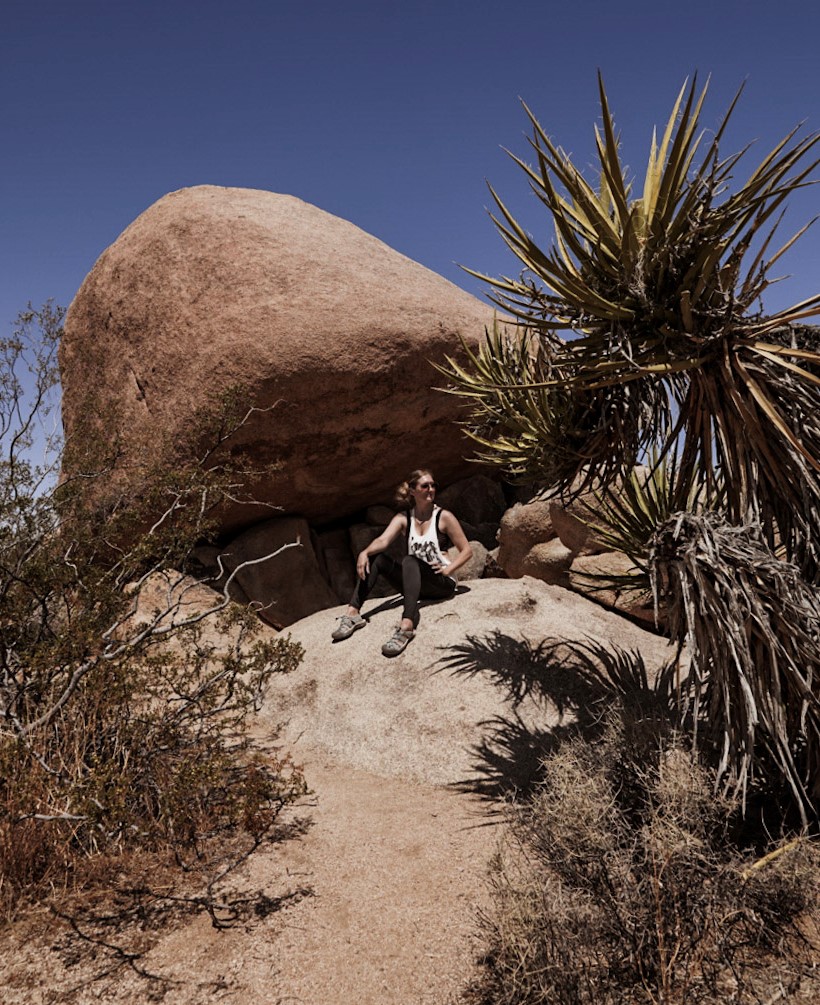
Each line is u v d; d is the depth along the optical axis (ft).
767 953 7.75
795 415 10.38
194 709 13.24
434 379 23.21
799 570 9.68
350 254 24.29
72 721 11.42
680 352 10.82
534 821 9.96
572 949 7.26
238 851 10.68
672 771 9.14
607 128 9.78
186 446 21.72
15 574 12.19
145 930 8.84
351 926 8.78
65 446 15.87
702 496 13.56
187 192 26.37
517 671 15.08
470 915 8.79
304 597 24.35
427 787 12.99
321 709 15.58
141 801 11.23
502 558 24.39
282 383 21.38
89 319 26.43
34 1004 7.61
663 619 18.37
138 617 19.79
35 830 9.96
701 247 10.03
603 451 12.75
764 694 9.57
